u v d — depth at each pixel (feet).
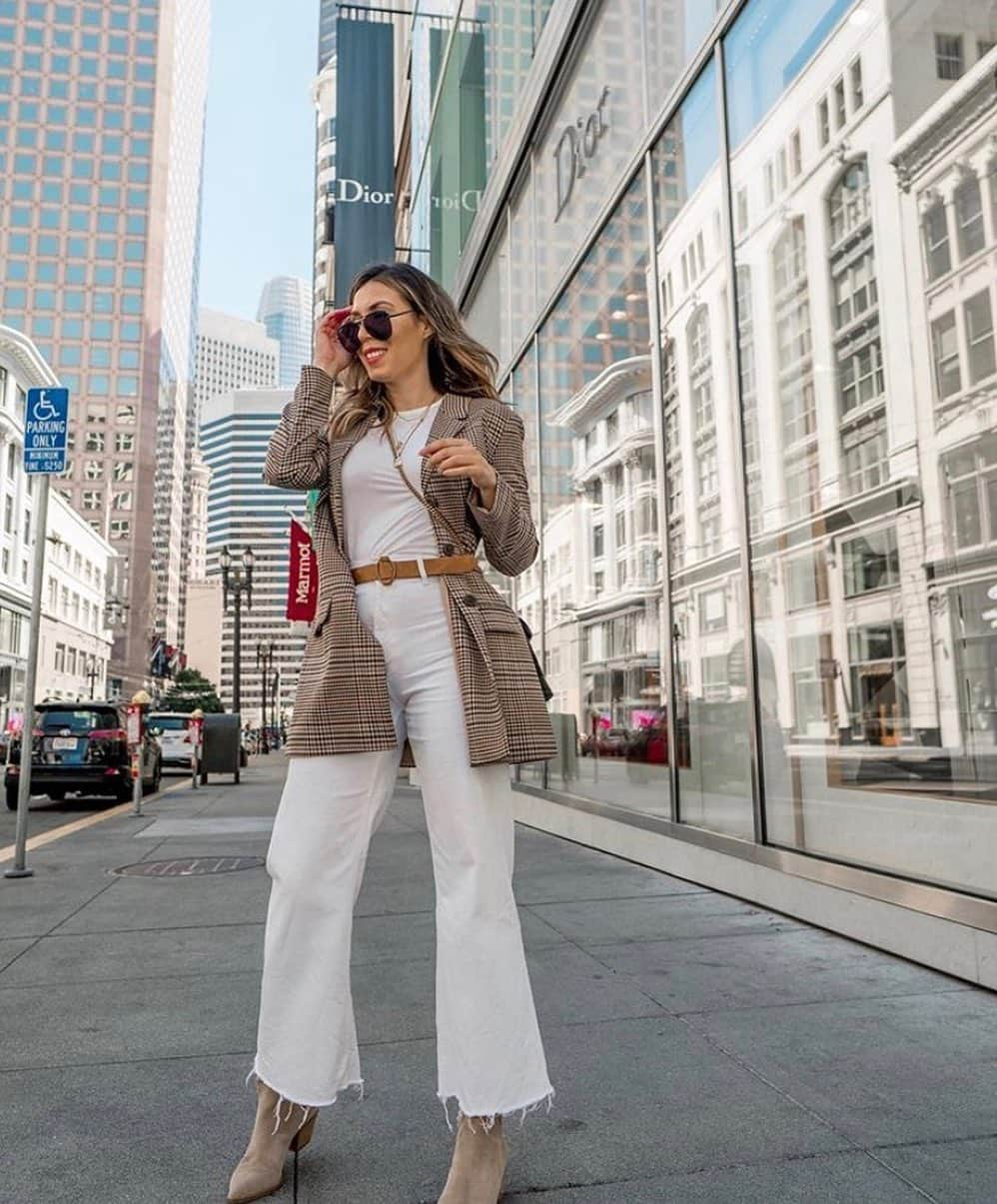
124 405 343.67
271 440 6.78
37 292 341.21
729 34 17.57
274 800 43.62
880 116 15.52
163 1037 9.31
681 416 19.42
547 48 27.86
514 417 6.68
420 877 18.60
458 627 6.13
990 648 13.83
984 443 14.40
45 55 350.23
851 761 13.94
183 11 398.42
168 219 367.86
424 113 54.49
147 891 17.81
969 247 14.89
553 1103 7.43
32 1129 7.11
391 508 6.38
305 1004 6.06
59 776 41.65
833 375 16.39
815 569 15.90
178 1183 6.21
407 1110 7.36
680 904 15.43
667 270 20.03
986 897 10.64
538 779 29.66
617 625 22.88
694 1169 6.29
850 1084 7.73
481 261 38.88
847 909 12.78
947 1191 5.94
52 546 206.18
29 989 11.09
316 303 185.06
